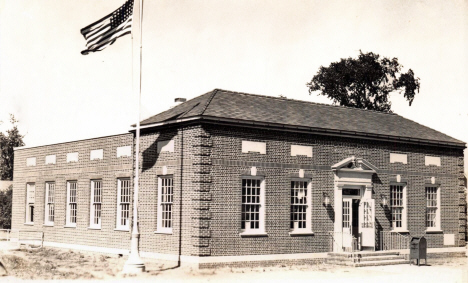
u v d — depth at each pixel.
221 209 26.52
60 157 37.25
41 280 22.50
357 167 31.25
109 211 32.41
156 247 28.31
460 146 36.09
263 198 27.98
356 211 31.55
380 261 29.84
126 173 31.39
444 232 35.06
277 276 24.25
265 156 28.20
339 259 29.25
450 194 35.72
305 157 29.62
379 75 65.94
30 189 40.31
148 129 29.53
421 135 34.78
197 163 26.20
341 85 66.00
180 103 31.86
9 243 38.28
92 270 25.64
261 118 28.23
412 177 34.03
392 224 33.09
